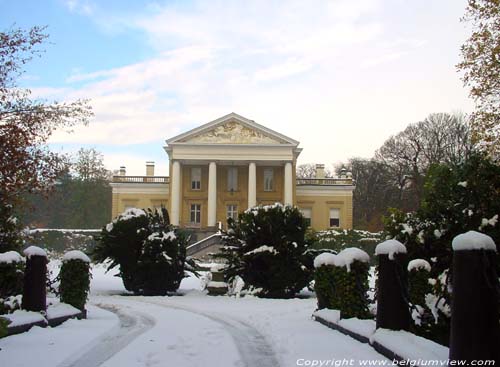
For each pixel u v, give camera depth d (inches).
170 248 882.1
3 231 608.7
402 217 460.8
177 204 2409.0
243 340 385.4
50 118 669.3
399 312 328.8
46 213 2972.4
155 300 786.8
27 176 616.4
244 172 2568.9
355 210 3213.6
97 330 428.8
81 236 2064.5
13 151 601.3
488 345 218.7
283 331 423.2
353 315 409.7
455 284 228.5
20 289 461.4
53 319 445.7
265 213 844.0
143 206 2561.5
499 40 701.9
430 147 2485.2
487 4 695.7
